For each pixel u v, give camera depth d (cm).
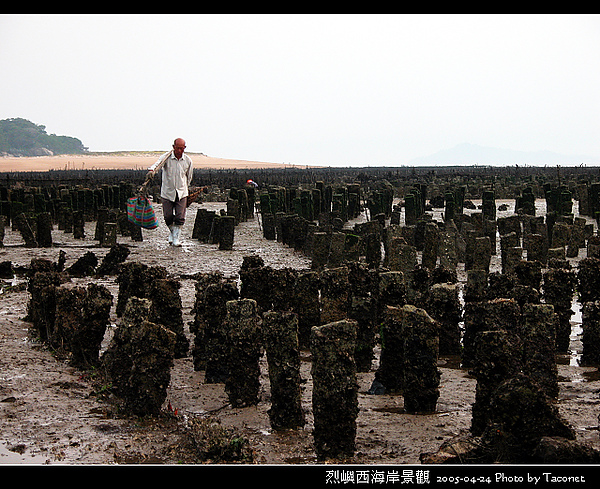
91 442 771
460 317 1239
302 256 2181
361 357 1124
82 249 2306
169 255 2188
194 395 966
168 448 749
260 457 740
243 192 3119
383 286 1127
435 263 1877
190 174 2388
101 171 8594
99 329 1048
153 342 859
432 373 880
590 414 870
